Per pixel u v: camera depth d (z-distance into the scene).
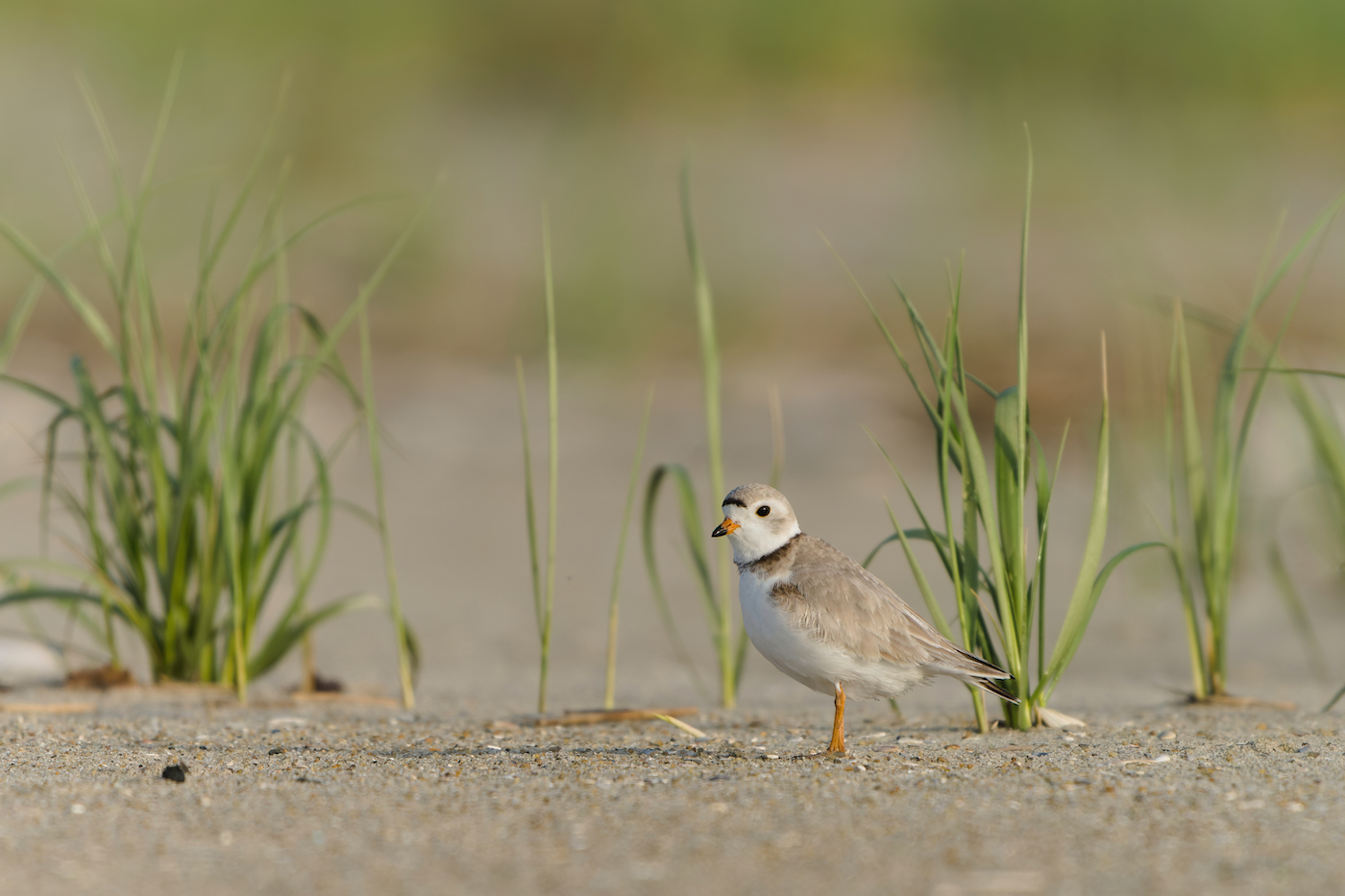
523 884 4.87
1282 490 14.74
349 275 24.56
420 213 8.62
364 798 5.93
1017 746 7.02
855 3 36.50
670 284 24.20
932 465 17.86
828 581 6.77
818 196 29.53
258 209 25.77
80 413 8.91
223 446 8.47
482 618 12.45
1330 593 13.42
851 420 19.27
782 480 17.30
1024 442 7.57
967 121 33.38
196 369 8.99
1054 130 32.12
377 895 4.79
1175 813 5.56
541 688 8.41
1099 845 5.17
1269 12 34.75
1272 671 10.52
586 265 24.02
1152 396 15.09
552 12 34.91
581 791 6.01
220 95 29.02
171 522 9.10
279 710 8.55
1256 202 28.42
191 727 7.82
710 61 35.53
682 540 15.34
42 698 8.70
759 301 24.02
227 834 5.43
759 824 5.48
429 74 33.97
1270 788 5.94
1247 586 13.56
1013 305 23.73
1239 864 4.95
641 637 11.91
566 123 32.97
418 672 10.29
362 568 14.15
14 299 21.95
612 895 4.77
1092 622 12.45
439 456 18.33
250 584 8.95
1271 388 16.03
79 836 5.40
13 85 28.77
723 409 20.06
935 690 9.93
